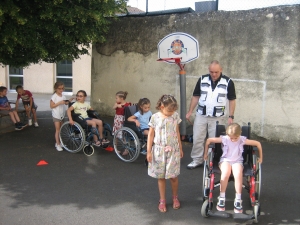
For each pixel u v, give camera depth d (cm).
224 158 408
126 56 911
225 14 737
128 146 600
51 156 625
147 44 863
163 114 400
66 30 729
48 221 387
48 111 1150
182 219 396
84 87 1673
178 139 409
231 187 489
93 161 601
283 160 602
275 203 436
